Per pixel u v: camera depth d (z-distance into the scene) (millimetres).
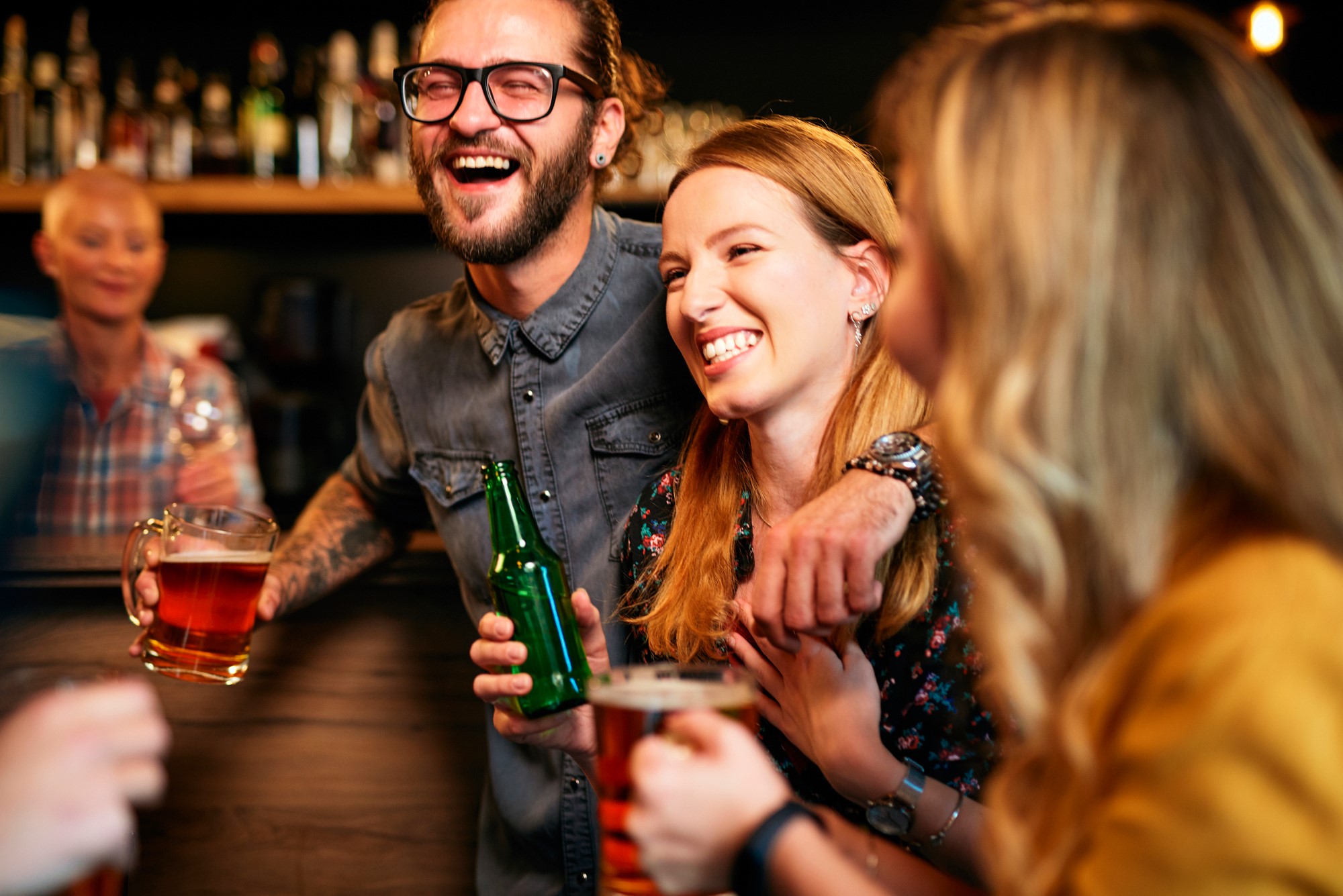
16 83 2744
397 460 1600
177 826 1632
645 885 707
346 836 1646
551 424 1439
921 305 710
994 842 659
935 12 2926
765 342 1104
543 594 998
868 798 961
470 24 1343
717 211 1104
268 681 1654
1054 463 620
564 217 1389
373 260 3074
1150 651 591
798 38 2988
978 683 1027
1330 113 2564
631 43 3000
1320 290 609
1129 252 612
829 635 1004
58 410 2346
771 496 1177
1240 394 605
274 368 3035
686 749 691
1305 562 572
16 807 620
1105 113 620
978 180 641
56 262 2383
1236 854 524
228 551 1173
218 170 2801
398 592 1675
